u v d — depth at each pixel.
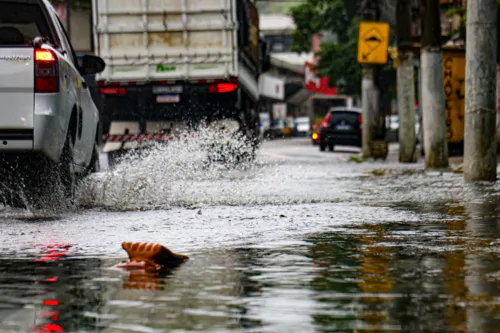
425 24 26.34
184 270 7.29
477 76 20.33
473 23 20.23
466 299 5.89
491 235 9.69
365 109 39.94
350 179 22.81
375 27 38.88
